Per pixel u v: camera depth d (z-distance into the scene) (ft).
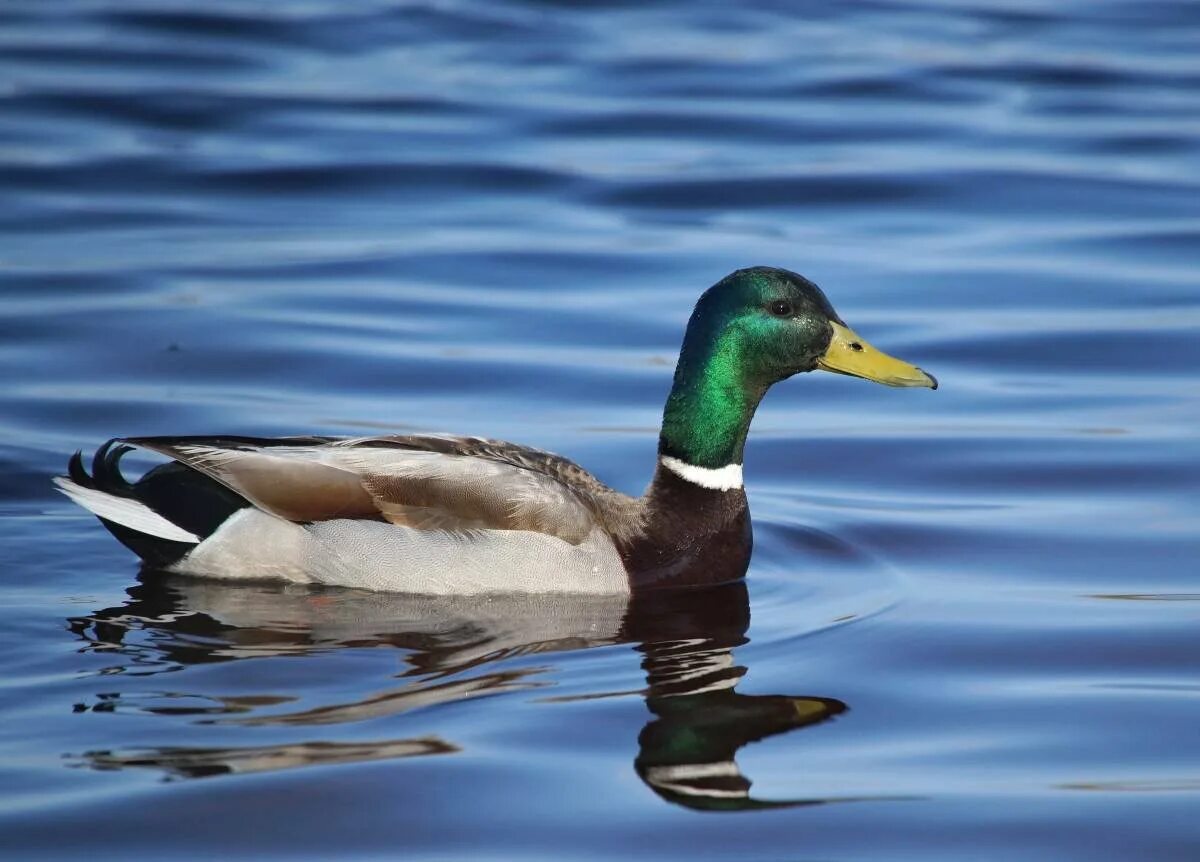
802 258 68.90
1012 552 43.32
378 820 28.14
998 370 58.59
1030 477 48.98
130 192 75.31
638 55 97.60
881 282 66.44
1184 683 34.81
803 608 39.32
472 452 40.45
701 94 91.30
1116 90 91.86
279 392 54.95
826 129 86.07
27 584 39.34
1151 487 47.91
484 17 104.06
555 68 95.81
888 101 90.89
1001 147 82.99
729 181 77.77
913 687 34.55
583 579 39.24
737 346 40.78
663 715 32.50
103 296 62.90
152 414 52.54
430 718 32.12
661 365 58.08
